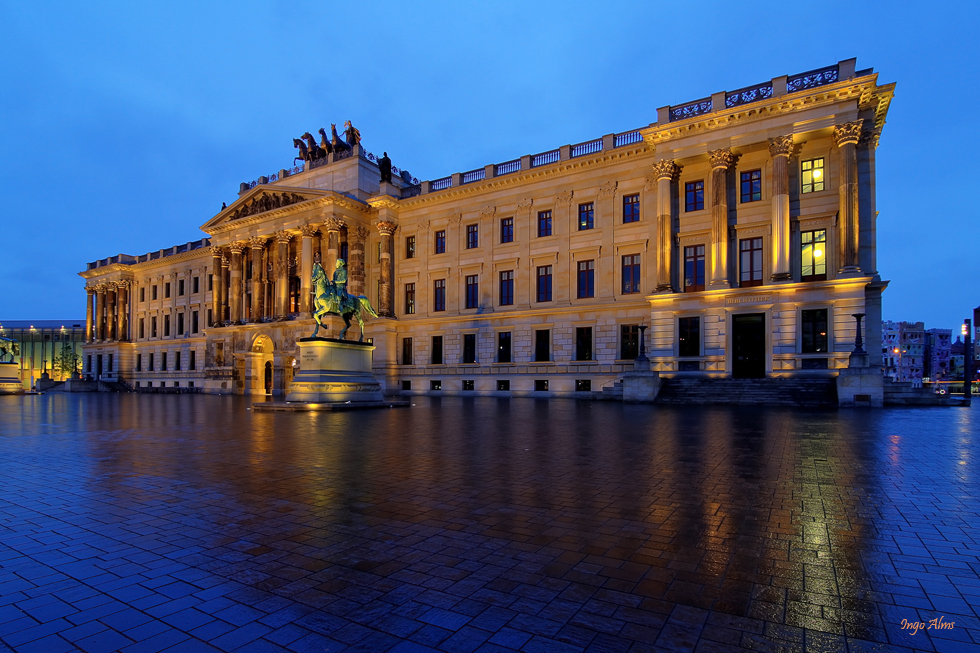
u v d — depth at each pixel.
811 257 39.97
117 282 95.00
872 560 6.70
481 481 11.41
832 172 39.41
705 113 41.56
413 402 42.31
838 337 36.44
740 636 4.87
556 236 52.44
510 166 57.56
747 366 39.97
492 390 54.59
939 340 140.25
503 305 55.50
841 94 36.91
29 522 8.51
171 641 4.88
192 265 85.75
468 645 4.75
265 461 14.04
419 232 61.06
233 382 70.31
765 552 6.99
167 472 12.58
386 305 61.19
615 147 49.38
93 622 5.25
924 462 13.23
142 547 7.36
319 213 62.78
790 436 18.22
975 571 6.36
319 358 34.06
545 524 8.29
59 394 74.56
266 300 70.50
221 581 6.20
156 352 89.88
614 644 4.74
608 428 21.36
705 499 9.71
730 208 42.53
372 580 6.20
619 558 6.82
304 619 5.27
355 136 67.25
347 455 14.96
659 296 42.28
